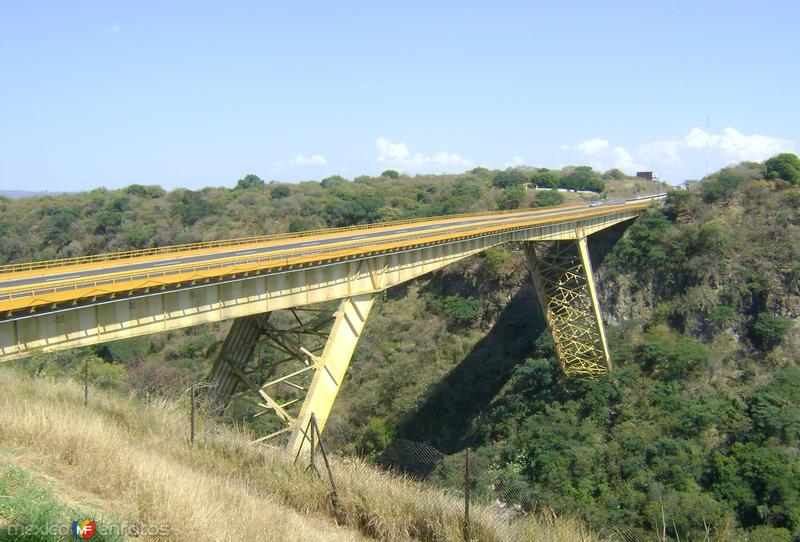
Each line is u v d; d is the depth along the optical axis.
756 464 46.72
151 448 19.75
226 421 30.47
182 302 26.44
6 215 104.06
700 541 40.09
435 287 83.19
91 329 23.17
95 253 90.00
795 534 41.12
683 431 53.12
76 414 20.20
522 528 17.25
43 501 12.57
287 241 44.50
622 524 42.06
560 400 60.66
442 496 18.47
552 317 63.44
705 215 72.75
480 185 120.94
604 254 76.69
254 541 13.78
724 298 66.25
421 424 62.47
